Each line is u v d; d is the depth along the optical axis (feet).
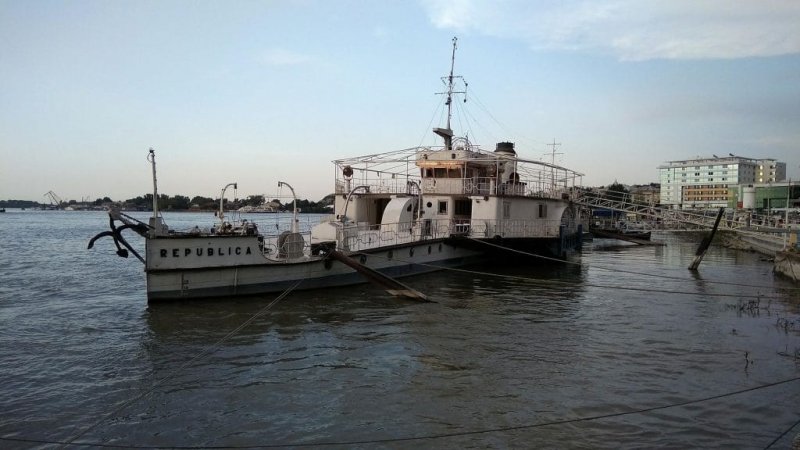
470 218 131.64
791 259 115.75
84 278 118.52
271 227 128.57
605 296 93.50
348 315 74.18
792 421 40.88
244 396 45.47
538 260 143.43
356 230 98.43
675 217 180.96
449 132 147.33
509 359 55.88
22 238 267.59
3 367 52.13
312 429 39.34
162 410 42.60
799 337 65.41
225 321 69.21
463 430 39.22
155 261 75.56
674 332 67.67
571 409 43.09
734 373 51.90
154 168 77.51
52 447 36.50
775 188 364.58
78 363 53.47
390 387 47.70
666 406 43.65
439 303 83.97
